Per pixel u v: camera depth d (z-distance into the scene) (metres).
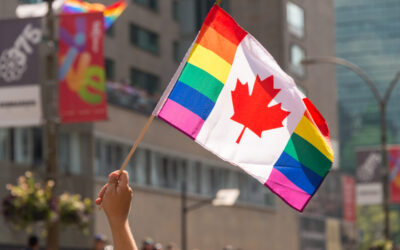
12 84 26.75
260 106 7.84
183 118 7.82
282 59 74.94
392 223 156.62
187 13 66.88
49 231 28.28
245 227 65.94
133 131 53.38
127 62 58.91
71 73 27.25
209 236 61.16
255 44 8.04
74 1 28.56
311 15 80.25
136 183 53.47
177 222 57.66
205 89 7.88
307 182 7.75
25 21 26.73
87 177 47.66
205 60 7.94
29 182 28.53
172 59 63.72
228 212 63.81
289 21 76.50
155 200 55.25
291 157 7.78
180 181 58.78
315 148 7.76
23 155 43.81
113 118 51.03
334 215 79.50
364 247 144.62
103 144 50.09
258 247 67.56
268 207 69.25
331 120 83.44
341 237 81.12
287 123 7.79
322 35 82.19
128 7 59.19
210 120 7.84
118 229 5.09
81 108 27.48
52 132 27.86
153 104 55.69
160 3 62.88
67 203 29.45
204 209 60.88
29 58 26.70
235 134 7.85
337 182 78.81
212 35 8.00
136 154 53.66
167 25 63.50
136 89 55.69
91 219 47.12
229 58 7.94
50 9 27.92
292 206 7.72
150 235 54.50
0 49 26.78
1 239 41.53
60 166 46.28
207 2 66.75
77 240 46.06
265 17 75.19
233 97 7.91
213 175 62.97
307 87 79.38
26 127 43.97
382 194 48.88
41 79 43.50
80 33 26.98
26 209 27.92
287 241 71.69
